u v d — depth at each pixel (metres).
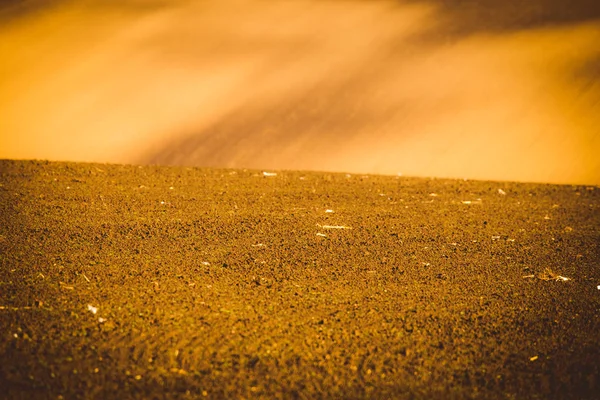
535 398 19.72
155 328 22.17
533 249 33.22
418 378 20.28
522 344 22.53
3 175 41.03
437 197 42.66
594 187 47.44
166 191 40.25
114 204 36.91
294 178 45.25
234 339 21.73
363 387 19.70
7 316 22.45
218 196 39.88
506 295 26.67
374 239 33.31
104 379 19.41
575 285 28.23
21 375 19.36
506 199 43.22
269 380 19.75
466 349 22.02
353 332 22.67
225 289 25.70
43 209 35.19
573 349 22.34
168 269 27.53
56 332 21.61
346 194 42.09
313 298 25.28
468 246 33.03
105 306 23.58
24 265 27.03
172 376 19.69
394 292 26.36
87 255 28.70
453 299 25.95
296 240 32.44
